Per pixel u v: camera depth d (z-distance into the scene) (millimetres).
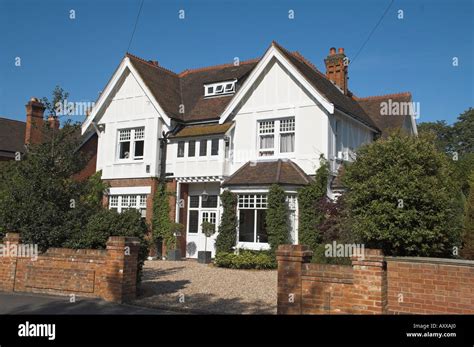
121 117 23438
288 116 19703
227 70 25516
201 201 21875
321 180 18312
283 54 19672
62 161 12461
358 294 7203
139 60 24703
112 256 9672
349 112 20234
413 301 7078
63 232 10977
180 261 19781
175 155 21688
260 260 16875
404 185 10062
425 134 12477
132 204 22547
